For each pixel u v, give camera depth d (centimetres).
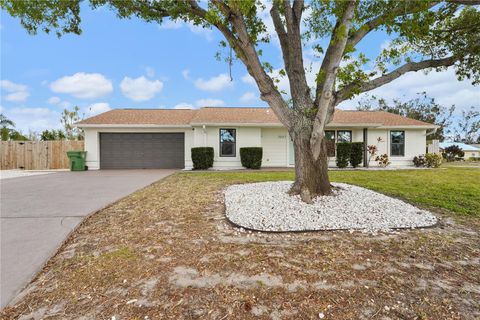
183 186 717
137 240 311
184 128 1405
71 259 266
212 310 181
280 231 337
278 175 965
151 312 179
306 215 392
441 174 984
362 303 187
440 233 334
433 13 441
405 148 1477
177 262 252
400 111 3092
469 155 3450
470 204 481
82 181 855
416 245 293
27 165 1501
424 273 230
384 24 449
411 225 361
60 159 1524
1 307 190
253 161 1302
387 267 240
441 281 217
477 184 709
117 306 187
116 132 1388
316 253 271
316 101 480
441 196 549
